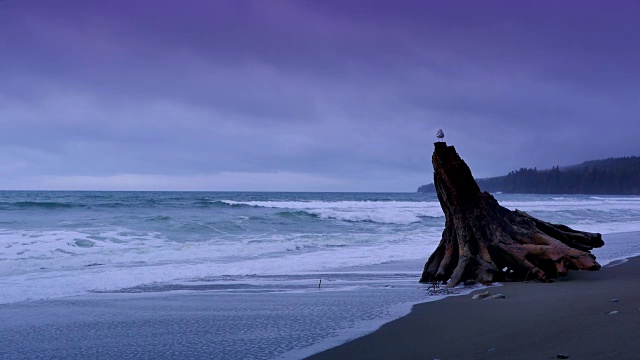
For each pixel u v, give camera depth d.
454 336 6.32
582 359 4.98
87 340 6.50
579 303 8.32
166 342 6.35
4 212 30.91
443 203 11.73
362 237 21.89
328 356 5.59
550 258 10.88
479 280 10.84
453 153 11.40
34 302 9.15
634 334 5.91
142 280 11.65
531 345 5.66
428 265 11.72
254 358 5.58
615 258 15.80
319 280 11.92
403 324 7.13
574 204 56.56
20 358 5.75
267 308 8.54
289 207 41.75
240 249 17.09
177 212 33.81
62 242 17.08
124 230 21.45
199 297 9.69
